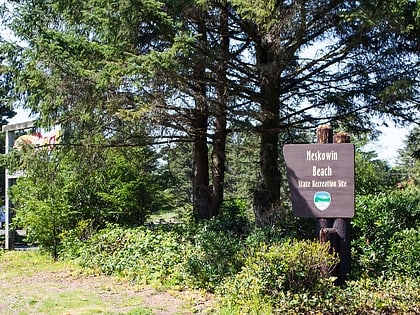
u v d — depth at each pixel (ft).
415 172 94.07
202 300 32.94
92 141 47.29
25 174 50.57
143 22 38.70
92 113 43.65
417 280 33.63
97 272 42.29
